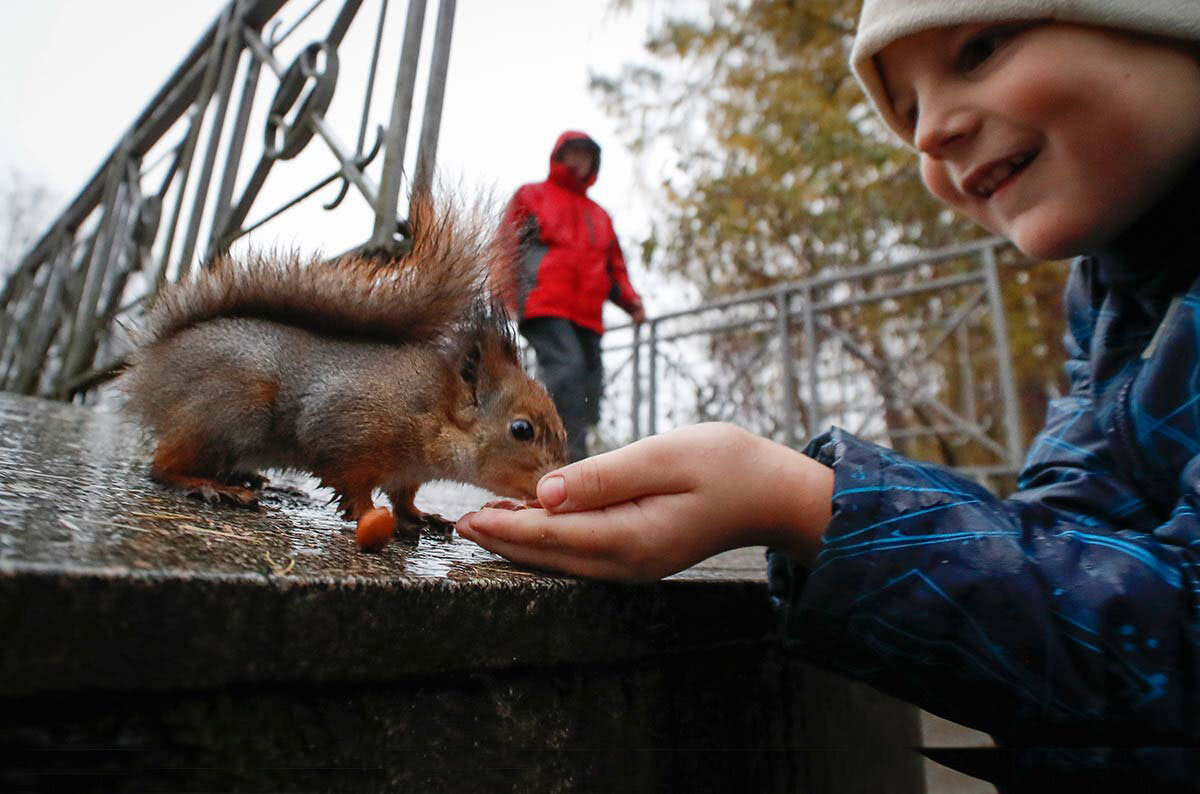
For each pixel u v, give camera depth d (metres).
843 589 0.29
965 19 0.33
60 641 0.20
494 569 0.34
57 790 0.20
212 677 0.22
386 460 0.48
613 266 1.25
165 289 0.51
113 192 1.59
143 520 0.33
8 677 0.19
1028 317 2.35
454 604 0.27
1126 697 0.27
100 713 0.21
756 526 0.32
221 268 0.50
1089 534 0.29
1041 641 0.27
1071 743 0.28
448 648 0.27
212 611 0.22
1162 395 0.34
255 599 0.23
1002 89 0.33
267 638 0.23
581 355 1.10
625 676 0.34
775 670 0.45
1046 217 0.35
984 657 0.28
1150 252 0.37
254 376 0.48
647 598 0.35
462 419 0.51
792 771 0.45
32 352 2.07
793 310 2.02
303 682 0.24
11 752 0.19
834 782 0.51
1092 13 0.31
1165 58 0.32
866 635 0.29
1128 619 0.27
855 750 0.55
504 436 0.51
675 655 0.37
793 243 2.51
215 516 0.38
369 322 0.51
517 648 0.29
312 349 0.50
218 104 1.13
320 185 0.82
